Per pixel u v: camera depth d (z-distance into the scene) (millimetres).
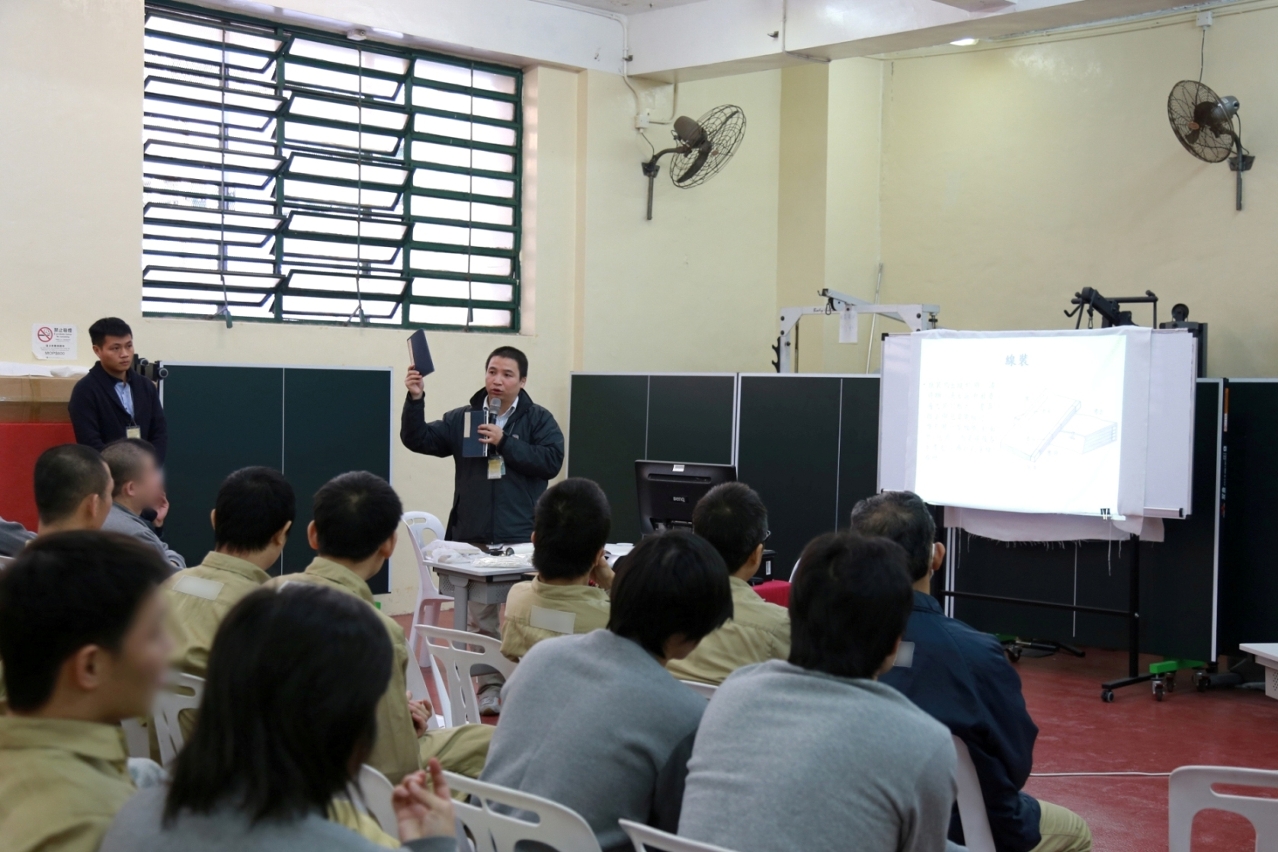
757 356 8242
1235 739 4457
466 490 4723
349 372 6004
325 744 1002
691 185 7418
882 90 8359
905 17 5965
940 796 1486
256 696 989
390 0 6426
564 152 7309
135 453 3174
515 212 7273
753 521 2568
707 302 7965
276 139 6285
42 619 1104
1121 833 3445
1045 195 7621
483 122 7086
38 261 5402
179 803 993
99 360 4797
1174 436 5043
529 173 7223
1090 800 3734
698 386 6996
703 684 2238
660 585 1778
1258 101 6703
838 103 8062
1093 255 7414
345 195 6590
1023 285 7738
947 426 5637
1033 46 7656
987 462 5512
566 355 7426
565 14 7141
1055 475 5316
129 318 5703
